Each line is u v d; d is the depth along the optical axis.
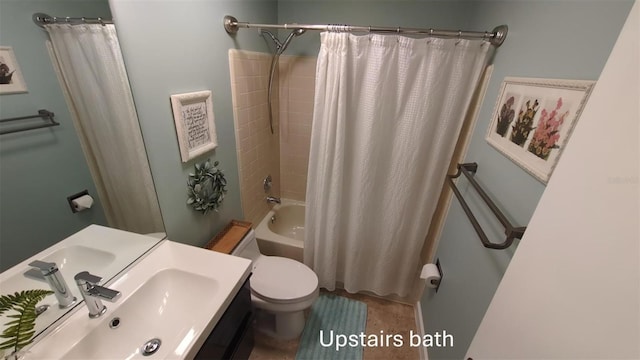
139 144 1.03
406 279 1.90
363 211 1.72
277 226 2.48
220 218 1.65
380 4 1.87
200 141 1.34
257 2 1.72
